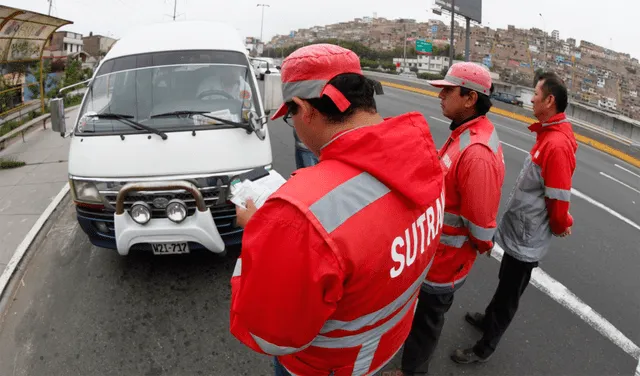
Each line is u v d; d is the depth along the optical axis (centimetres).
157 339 296
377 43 13275
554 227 248
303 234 95
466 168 198
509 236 256
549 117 241
